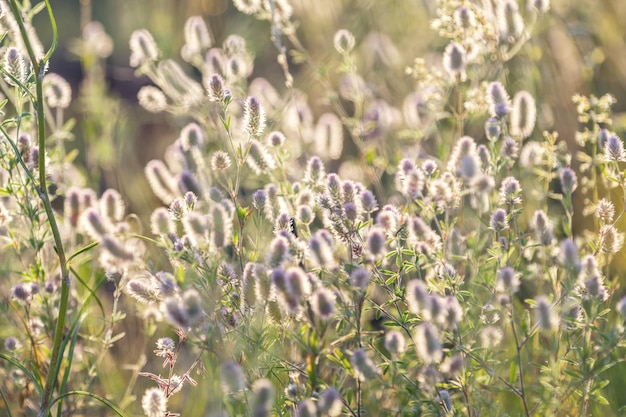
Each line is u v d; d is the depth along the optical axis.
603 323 3.94
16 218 4.59
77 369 4.21
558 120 5.62
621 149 3.63
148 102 5.52
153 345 4.61
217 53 5.16
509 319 3.33
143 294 3.29
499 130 3.98
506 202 3.62
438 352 2.91
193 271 3.25
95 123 6.20
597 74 5.80
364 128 5.30
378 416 3.51
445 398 3.19
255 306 3.24
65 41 9.45
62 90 4.95
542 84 5.67
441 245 3.64
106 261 3.19
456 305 3.01
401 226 3.50
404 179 3.71
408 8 7.01
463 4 4.79
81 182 5.30
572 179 3.79
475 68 5.13
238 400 3.34
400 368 3.36
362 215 3.68
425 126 5.34
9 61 3.63
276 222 3.51
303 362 3.53
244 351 3.24
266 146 4.33
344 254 3.79
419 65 4.96
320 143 5.30
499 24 4.68
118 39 8.88
